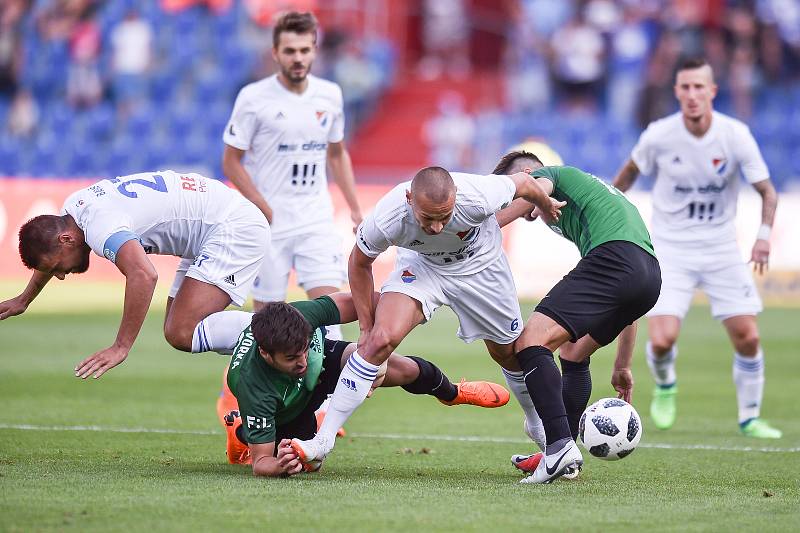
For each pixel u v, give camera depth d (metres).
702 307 66.69
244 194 29.58
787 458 24.75
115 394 33.62
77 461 21.94
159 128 81.56
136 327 20.66
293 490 18.66
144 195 22.64
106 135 82.31
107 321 53.34
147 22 85.88
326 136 30.45
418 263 21.27
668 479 21.42
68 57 85.94
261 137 29.98
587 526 16.23
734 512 17.59
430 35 93.12
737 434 29.06
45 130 83.25
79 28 86.50
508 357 22.16
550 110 82.38
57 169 81.00
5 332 48.81
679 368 42.69
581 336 21.03
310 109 30.06
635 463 23.73
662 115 76.06
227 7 87.44
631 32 81.38
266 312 19.17
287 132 29.86
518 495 18.77
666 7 83.00
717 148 30.33
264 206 29.34
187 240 23.64
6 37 85.94
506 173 23.19
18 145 82.31
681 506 18.06
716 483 20.97
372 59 87.06
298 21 29.56
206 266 23.53
